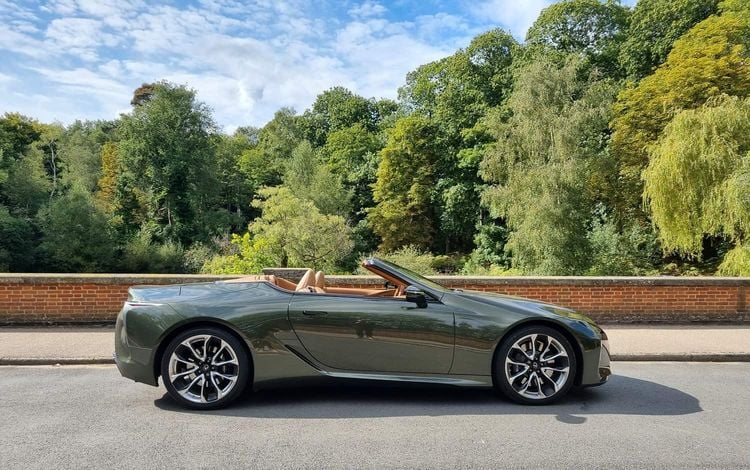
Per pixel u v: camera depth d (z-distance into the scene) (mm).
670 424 4145
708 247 22938
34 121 63094
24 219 38156
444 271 39250
